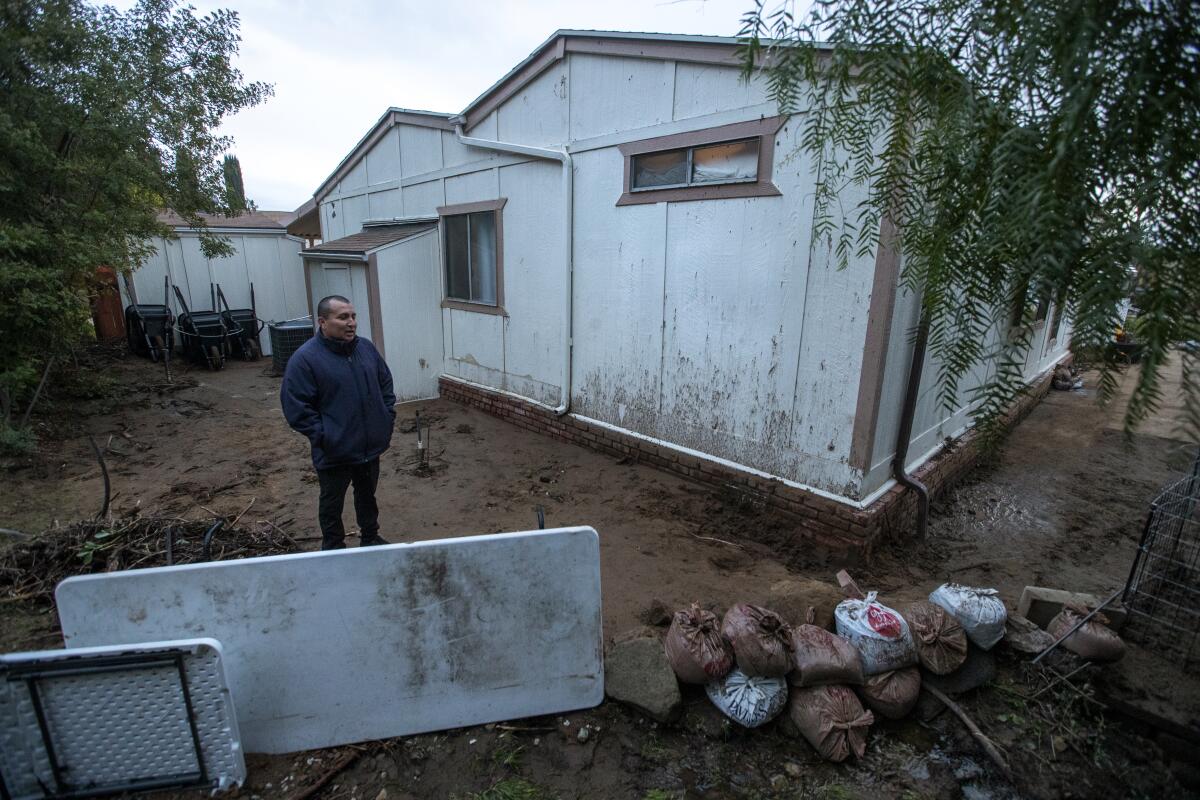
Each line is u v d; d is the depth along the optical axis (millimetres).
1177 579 3141
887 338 3773
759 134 4094
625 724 2590
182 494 4859
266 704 2346
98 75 6176
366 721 2438
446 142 7293
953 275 1347
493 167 6598
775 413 4430
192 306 11391
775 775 2402
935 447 5230
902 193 1496
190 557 3438
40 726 2008
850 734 2463
